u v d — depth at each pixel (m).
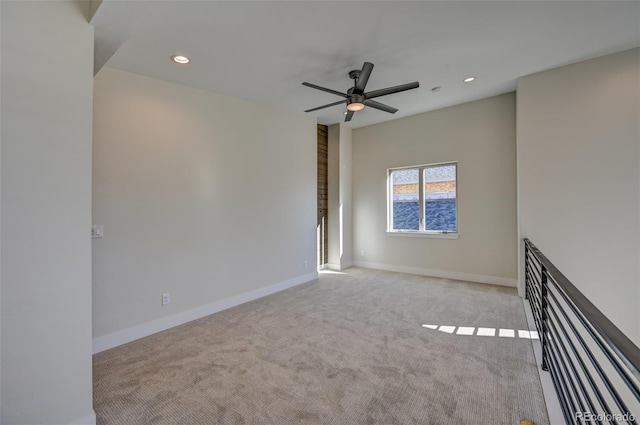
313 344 2.64
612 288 3.19
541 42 2.80
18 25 1.49
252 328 3.03
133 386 2.05
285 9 2.14
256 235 4.10
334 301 3.85
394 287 4.46
